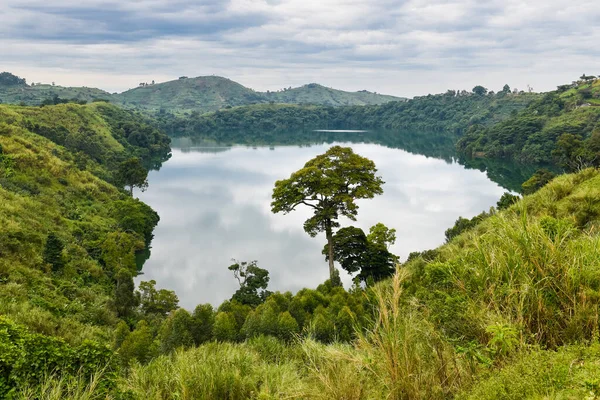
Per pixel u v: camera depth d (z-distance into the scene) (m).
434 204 73.06
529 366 3.44
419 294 5.55
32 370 6.70
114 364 7.58
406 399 3.82
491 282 4.80
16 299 24.56
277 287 39.62
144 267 47.91
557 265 4.53
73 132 113.31
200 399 6.57
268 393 5.63
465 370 4.01
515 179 99.62
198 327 18.03
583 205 11.81
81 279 37.69
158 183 103.62
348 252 34.31
